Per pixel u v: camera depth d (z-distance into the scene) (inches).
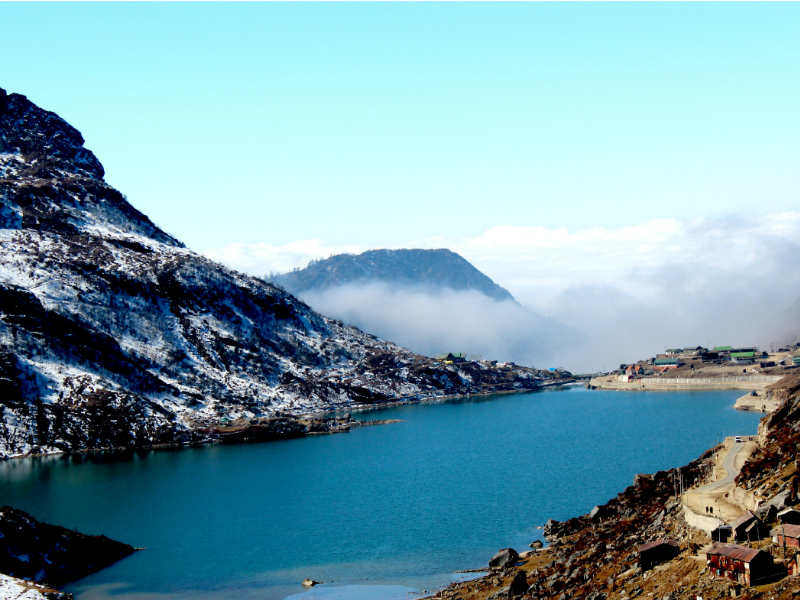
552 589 6092.5
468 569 7682.1
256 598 7298.2
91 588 7765.8
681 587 5022.1
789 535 4881.9
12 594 6692.9
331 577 7760.8
